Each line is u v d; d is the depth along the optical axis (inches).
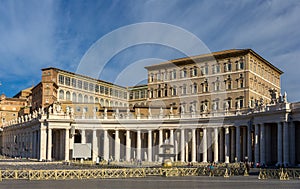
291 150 2128.4
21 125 3764.8
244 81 3348.9
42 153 3046.3
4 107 5344.5
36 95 4232.3
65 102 3302.2
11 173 1568.7
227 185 1220.5
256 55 3469.5
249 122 2491.4
